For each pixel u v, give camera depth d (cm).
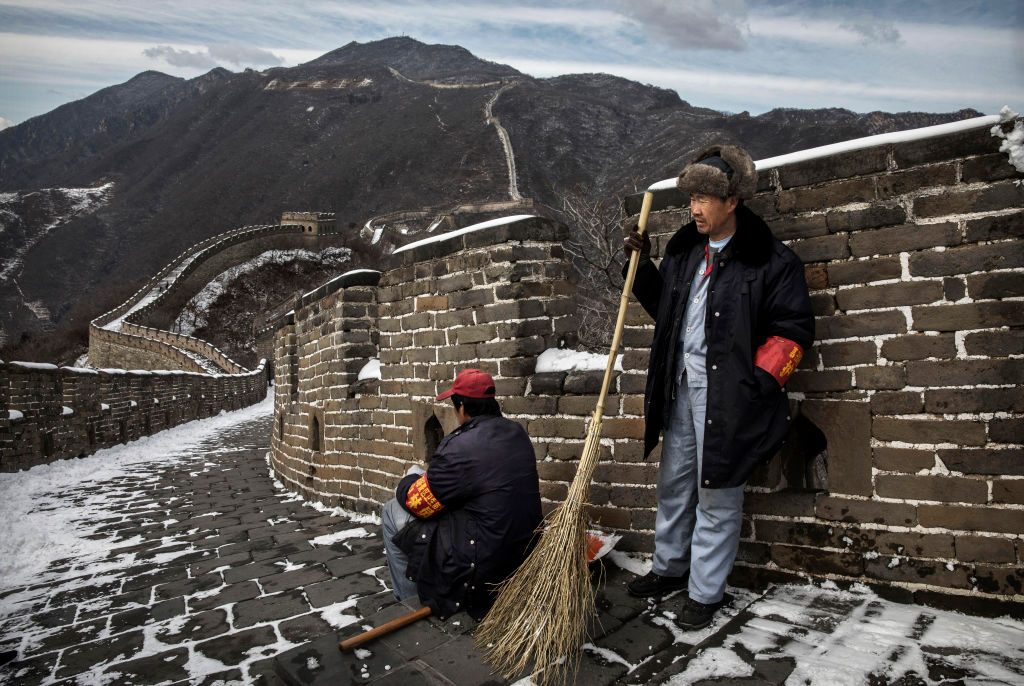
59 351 6831
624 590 317
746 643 249
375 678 242
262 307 7850
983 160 272
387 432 579
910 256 286
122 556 530
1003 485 265
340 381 665
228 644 320
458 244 477
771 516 314
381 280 583
